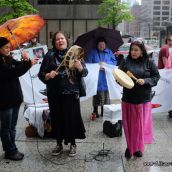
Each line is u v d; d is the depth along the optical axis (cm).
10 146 569
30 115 676
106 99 820
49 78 548
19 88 555
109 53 834
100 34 828
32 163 557
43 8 3306
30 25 614
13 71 525
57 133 585
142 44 558
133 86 534
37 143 651
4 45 533
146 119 571
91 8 3316
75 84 561
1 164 554
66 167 540
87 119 820
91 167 539
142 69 557
